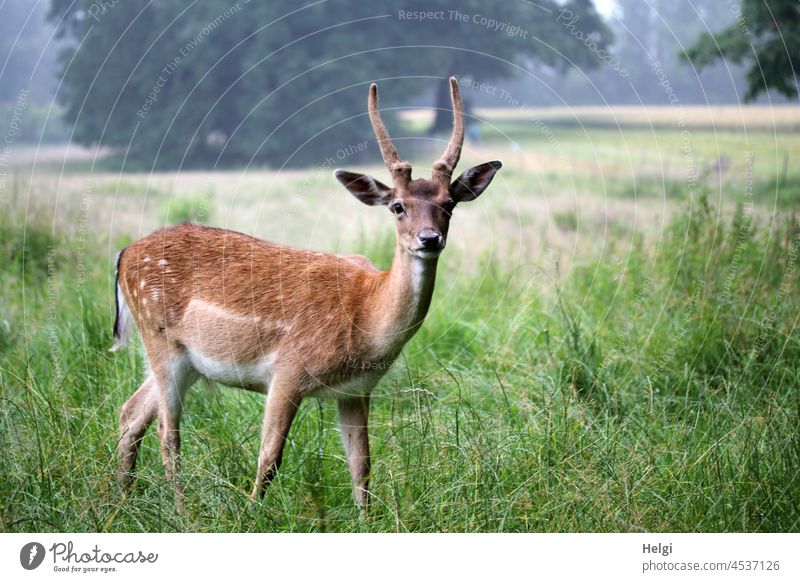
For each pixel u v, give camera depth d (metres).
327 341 6.68
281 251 7.22
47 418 7.08
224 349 7.02
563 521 6.11
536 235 16.08
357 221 15.78
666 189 19.86
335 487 6.88
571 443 6.77
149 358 7.43
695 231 10.23
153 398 7.42
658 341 8.98
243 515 6.21
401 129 35.41
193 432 7.03
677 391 8.27
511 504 6.06
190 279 7.21
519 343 9.38
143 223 17.23
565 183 24.91
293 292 6.86
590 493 6.23
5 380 7.78
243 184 24.86
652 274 10.16
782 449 6.64
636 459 6.64
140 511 6.19
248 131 30.64
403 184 6.61
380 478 6.75
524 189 23.73
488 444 6.57
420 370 8.37
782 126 33.50
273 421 6.75
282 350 6.80
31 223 12.23
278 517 6.31
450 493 6.30
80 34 33.03
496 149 33.62
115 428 7.40
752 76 17.66
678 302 9.59
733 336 8.63
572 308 10.02
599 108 49.91
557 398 7.49
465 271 12.20
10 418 7.03
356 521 6.31
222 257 7.24
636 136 36.53
